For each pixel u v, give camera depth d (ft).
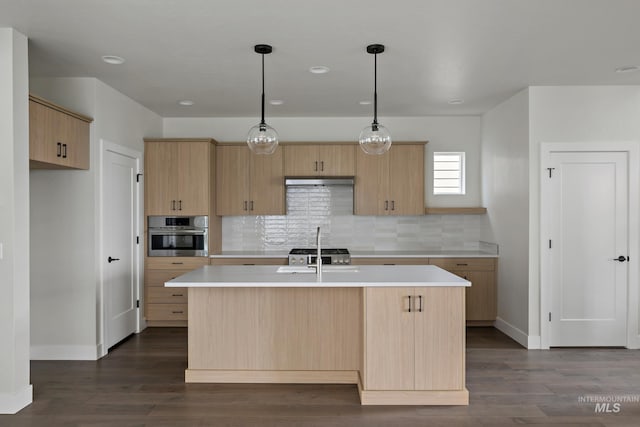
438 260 18.63
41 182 14.46
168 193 18.66
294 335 12.32
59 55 12.48
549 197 15.51
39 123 11.76
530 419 10.18
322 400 11.20
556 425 9.90
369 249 20.85
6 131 10.42
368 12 9.82
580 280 15.56
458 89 15.98
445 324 11.02
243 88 15.85
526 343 15.65
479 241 20.67
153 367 13.67
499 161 18.24
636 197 15.44
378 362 11.02
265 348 12.32
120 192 16.48
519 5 9.49
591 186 15.52
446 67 13.55
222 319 12.32
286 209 20.62
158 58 12.74
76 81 14.51
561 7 9.58
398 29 10.74
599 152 15.49
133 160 17.69
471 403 11.05
